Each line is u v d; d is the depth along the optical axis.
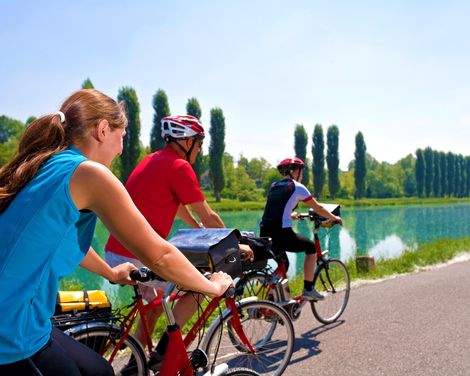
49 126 1.54
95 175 1.46
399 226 35.28
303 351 4.17
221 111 65.69
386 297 6.47
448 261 11.09
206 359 2.40
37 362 1.45
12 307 1.33
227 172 95.31
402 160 156.25
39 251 1.38
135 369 2.72
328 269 5.17
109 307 2.64
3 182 1.48
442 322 5.13
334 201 84.31
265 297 4.25
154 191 3.15
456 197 128.75
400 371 3.74
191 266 1.75
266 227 4.65
